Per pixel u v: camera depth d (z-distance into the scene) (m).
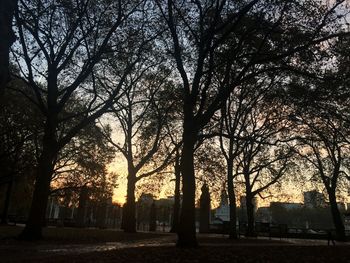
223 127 31.94
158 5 20.66
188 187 17.61
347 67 18.91
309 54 18.81
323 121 24.09
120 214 67.88
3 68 8.06
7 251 15.81
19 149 34.22
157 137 35.88
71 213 82.50
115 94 23.61
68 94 22.36
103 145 45.88
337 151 41.16
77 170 47.91
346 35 18.09
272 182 41.75
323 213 98.25
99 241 23.55
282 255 15.47
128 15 22.50
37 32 21.64
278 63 19.66
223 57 19.92
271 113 31.00
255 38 19.86
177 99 29.11
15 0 8.74
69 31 23.00
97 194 49.88
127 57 23.88
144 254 14.47
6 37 8.16
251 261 13.52
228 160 32.66
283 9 18.69
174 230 42.25
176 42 19.86
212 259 13.52
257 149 34.50
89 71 22.30
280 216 97.44
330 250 18.16
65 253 15.67
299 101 20.25
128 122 38.56
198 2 20.06
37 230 21.03
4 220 42.28
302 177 44.22
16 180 41.25
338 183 46.81
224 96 18.66
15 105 30.75
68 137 22.22
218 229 45.31
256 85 29.20
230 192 31.92
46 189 21.44
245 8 18.20
